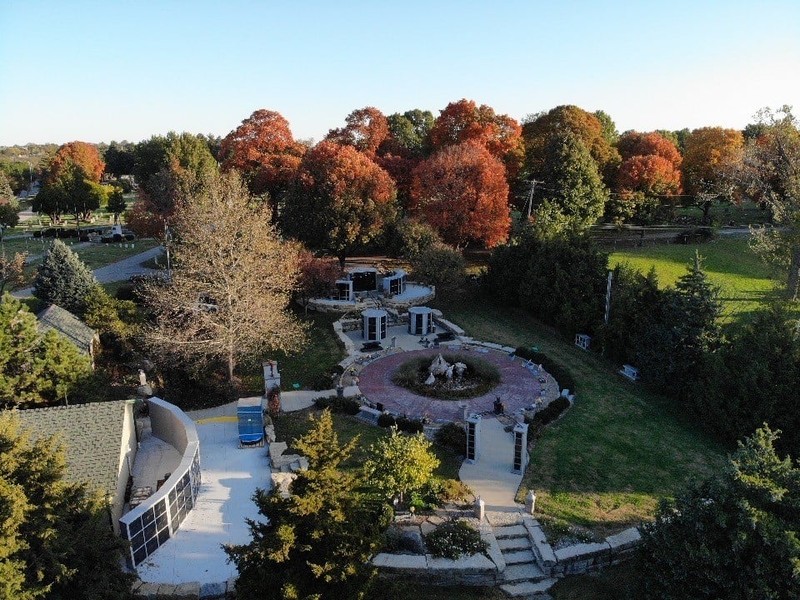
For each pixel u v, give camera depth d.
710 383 23.77
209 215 27.72
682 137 102.62
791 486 12.81
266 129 58.91
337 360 31.75
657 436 23.59
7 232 76.12
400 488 17.92
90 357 26.39
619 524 17.94
